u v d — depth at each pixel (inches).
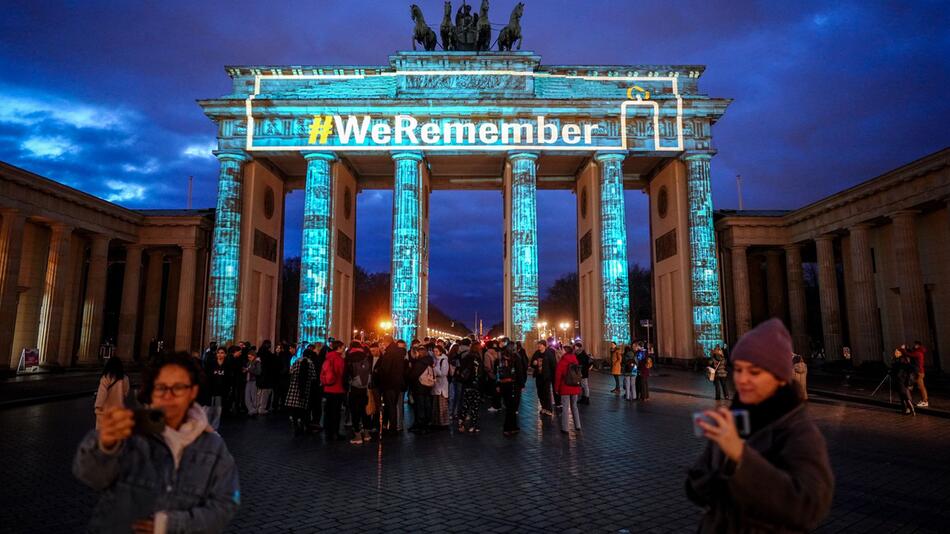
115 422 129.3
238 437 759.7
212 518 146.4
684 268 2079.2
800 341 2186.3
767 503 116.2
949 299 1590.8
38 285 1978.3
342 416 978.1
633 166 2361.0
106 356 2623.0
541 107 2053.4
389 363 762.8
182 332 2226.9
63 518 404.8
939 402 1049.5
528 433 769.6
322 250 2006.6
